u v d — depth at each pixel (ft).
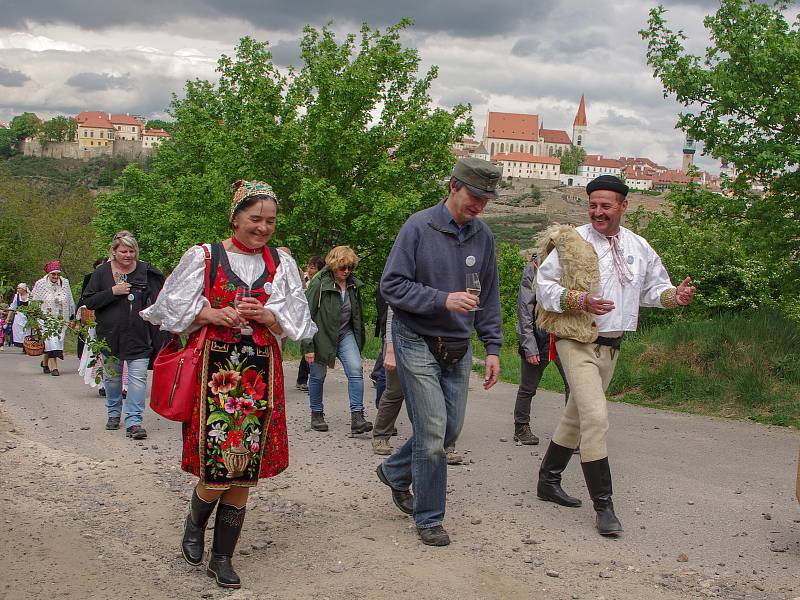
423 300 15.11
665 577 14.12
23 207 172.24
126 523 16.31
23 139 554.87
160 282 26.71
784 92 41.78
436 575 13.83
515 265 154.61
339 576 13.71
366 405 33.17
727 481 20.92
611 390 35.63
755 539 16.28
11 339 66.28
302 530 16.28
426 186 102.17
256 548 15.07
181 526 16.25
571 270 16.89
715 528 16.97
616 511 18.11
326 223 98.22
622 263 17.33
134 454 22.88
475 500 18.89
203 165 130.62
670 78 44.62
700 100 45.44
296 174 98.32
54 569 13.57
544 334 25.11
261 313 13.23
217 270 13.34
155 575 13.56
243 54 104.99
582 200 530.27
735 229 50.31
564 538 16.15
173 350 13.64
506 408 33.60
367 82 101.86
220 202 98.94
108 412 27.04
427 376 15.44
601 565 14.65
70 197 180.34
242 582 13.38
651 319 60.18
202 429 12.96
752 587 13.74
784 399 30.60
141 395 25.70
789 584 13.89
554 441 18.56
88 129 561.43
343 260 26.76
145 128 624.18
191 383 13.06
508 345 86.28
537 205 508.53
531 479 21.06
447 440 16.10
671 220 70.69
